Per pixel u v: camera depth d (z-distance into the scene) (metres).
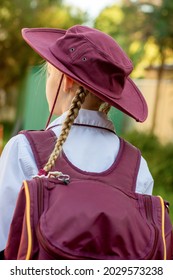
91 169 2.49
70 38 2.53
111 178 2.46
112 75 2.50
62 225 2.16
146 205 2.38
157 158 14.01
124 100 2.65
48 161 2.38
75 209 2.19
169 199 11.27
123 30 14.60
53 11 26.06
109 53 2.51
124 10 14.59
